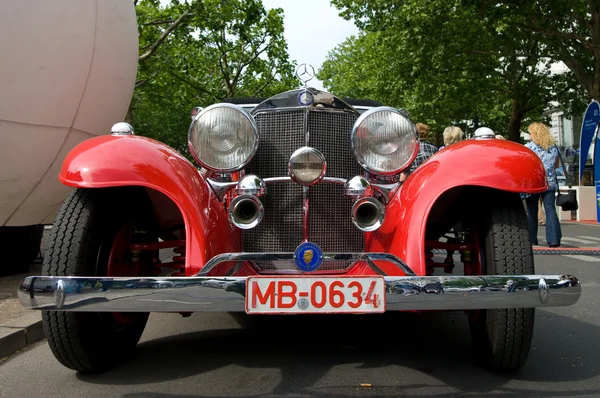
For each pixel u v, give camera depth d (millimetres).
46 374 3186
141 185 2832
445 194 3236
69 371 3227
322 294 2527
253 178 2928
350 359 3396
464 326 4188
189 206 2902
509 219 2928
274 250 3299
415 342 3764
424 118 23859
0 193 5172
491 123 29719
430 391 2861
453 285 2512
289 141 3262
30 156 5152
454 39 18203
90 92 5484
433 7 17188
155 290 2488
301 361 3361
